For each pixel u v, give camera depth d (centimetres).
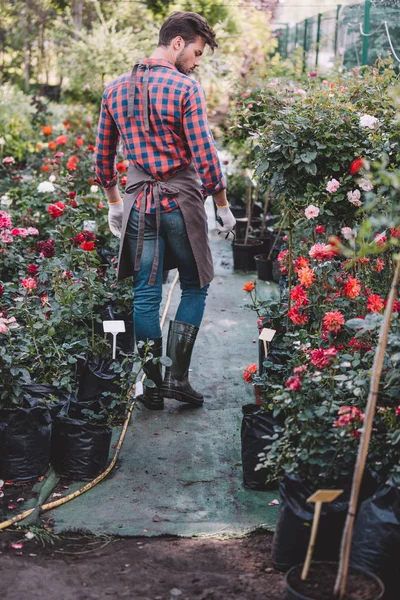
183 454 332
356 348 292
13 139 998
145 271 368
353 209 361
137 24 1506
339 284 338
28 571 240
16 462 297
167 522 276
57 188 594
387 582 226
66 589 231
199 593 229
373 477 245
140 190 361
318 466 247
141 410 380
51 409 317
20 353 311
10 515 278
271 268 625
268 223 736
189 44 358
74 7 1631
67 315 382
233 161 774
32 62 1831
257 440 294
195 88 346
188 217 362
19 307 362
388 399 259
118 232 404
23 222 555
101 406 335
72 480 307
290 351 348
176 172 360
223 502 291
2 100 1041
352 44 749
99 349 380
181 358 374
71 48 1423
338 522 235
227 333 500
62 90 1585
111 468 317
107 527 272
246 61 1153
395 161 344
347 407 240
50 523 275
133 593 229
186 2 1445
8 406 307
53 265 408
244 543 263
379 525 224
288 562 239
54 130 1041
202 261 370
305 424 248
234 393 402
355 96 397
